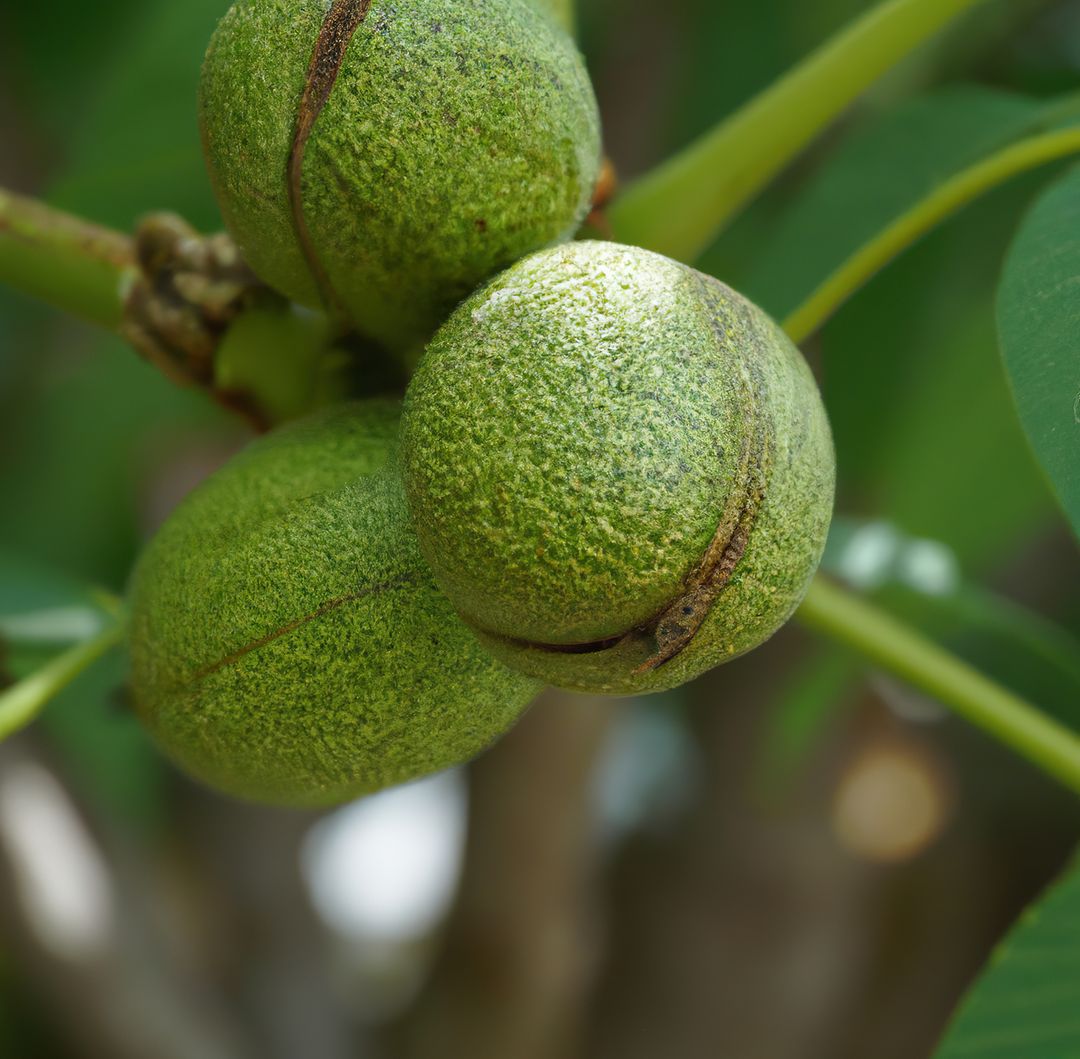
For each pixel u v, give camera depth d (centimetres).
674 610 37
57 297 42
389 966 101
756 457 37
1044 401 37
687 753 74
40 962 60
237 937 73
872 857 77
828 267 46
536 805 64
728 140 42
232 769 40
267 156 38
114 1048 61
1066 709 48
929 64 58
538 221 39
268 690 39
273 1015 73
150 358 42
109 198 49
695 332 37
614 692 38
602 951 68
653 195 42
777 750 57
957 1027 40
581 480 36
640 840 69
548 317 37
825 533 38
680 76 60
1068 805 77
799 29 58
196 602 39
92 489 59
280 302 41
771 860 66
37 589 46
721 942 66
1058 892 40
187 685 39
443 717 39
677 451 36
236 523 39
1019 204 53
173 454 75
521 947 65
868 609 43
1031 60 58
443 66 38
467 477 36
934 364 53
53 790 63
